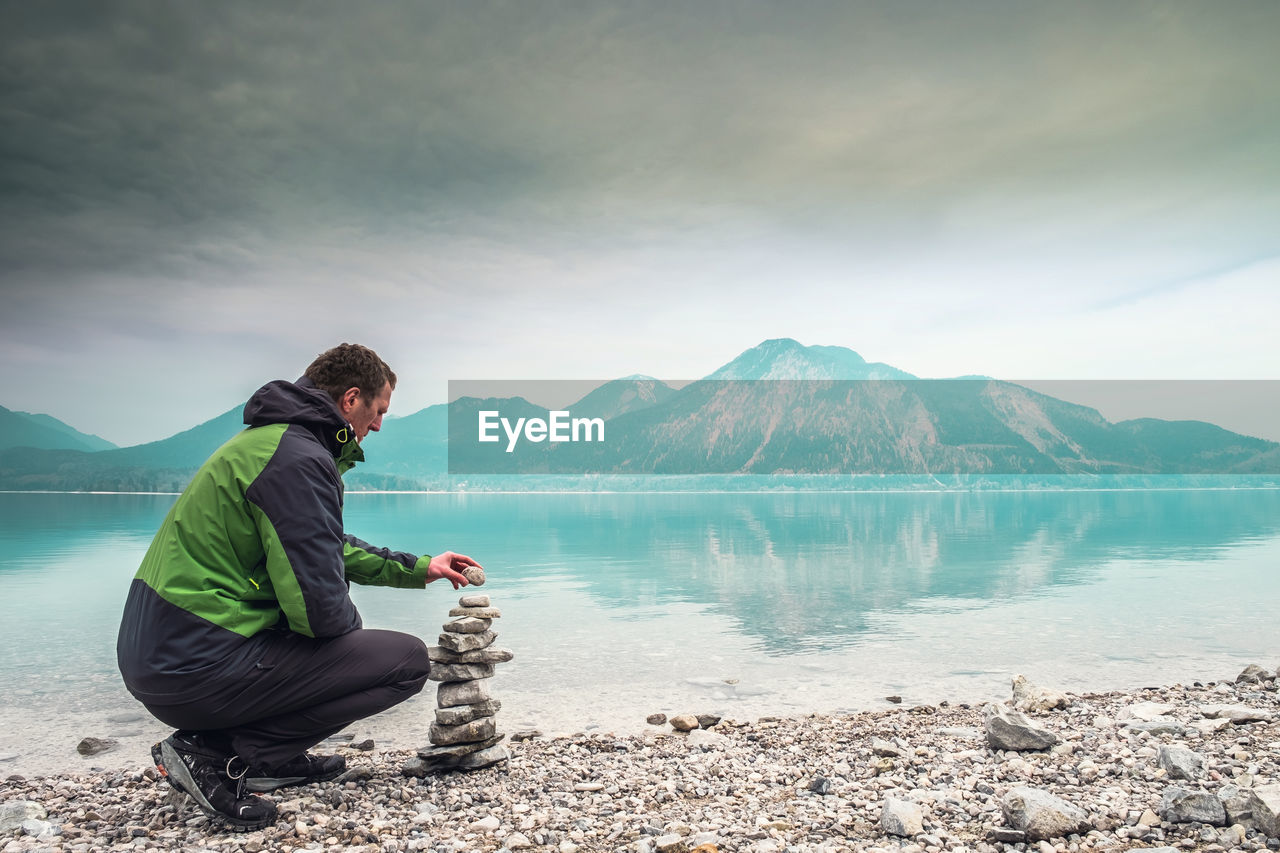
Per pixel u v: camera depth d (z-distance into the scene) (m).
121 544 24.95
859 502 97.19
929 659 8.25
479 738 4.34
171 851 3.17
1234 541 25.70
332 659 3.36
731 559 20.47
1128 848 3.08
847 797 3.92
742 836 3.36
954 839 3.26
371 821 3.53
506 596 13.34
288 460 3.18
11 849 3.23
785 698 6.74
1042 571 16.83
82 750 5.39
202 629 3.07
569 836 3.38
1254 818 3.19
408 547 25.08
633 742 5.27
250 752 3.31
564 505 85.44
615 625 10.46
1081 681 7.21
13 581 15.41
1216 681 7.13
